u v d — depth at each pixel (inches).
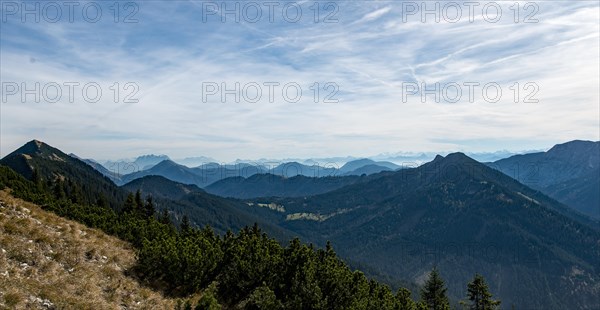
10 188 1752.0
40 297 784.3
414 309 1585.9
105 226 1663.4
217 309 755.4
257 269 1233.4
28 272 868.6
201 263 1213.7
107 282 1005.2
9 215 1139.3
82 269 1000.2
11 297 725.9
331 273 1204.5
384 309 1255.5
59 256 1011.9
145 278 1152.8
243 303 1182.3
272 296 1077.8
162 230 1796.3
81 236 1266.0
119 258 1209.4
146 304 976.3
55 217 1379.2
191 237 1611.7
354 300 1160.8
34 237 1045.8
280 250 1449.3
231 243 1546.5
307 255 1286.9
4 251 907.4
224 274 1283.2
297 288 1135.0
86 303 834.8
